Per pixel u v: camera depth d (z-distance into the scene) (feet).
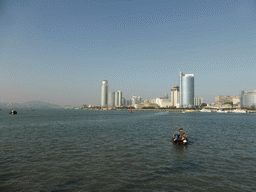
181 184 61.41
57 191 55.88
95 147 114.62
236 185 60.80
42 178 65.31
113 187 58.85
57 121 338.34
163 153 101.14
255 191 56.75
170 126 256.32
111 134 172.65
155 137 156.15
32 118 429.38
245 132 193.77
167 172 72.08
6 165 78.79
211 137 158.40
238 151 106.42
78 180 63.98
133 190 57.00
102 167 77.15
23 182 61.87
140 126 253.65
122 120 382.63
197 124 293.02
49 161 84.84
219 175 69.21
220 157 93.50
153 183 62.08
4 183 60.90
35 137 152.97
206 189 57.88
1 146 116.57
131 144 124.98
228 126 261.44
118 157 92.22
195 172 72.28
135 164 81.51
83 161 85.10
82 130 203.92
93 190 56.75
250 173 71.41
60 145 120.26
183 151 106.01
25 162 83.15
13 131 192.54
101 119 411.75
